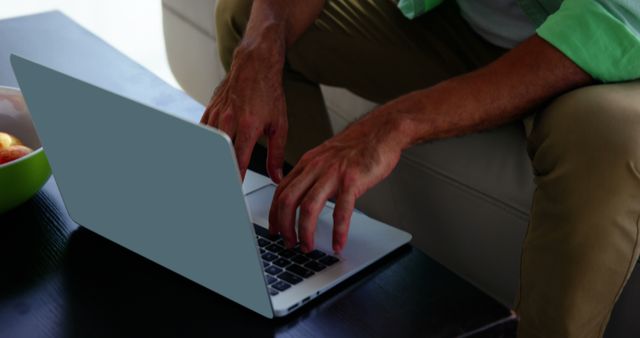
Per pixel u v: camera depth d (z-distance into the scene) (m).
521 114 1.02
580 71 0.99
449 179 1.20
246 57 1.07
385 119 0.93
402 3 1.30
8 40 1.36
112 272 0.81
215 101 1.03
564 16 0.99
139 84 1.19
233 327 0.72
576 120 0.91
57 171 0.88
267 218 0.89
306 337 0.70
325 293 0.76
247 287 0.72
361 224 0.88
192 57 1.97
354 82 1.42
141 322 0.73
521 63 1.00
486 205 1.15
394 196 1.33
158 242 0.79
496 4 1.22
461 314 0.73
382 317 0.73
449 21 1.34
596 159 0.87
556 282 0.89
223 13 1.40
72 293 0.77
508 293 1.17
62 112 0.80
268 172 1.00
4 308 0.75
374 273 0.80
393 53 1.36
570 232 0.87
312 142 1.41
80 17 2.73
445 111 0.97
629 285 1.03
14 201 0.88
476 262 1.20
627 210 0.86
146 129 0.71
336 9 1.38
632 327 1.04
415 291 0.77
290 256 0.81
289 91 1.39
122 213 0.82
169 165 0.72
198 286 0.78
